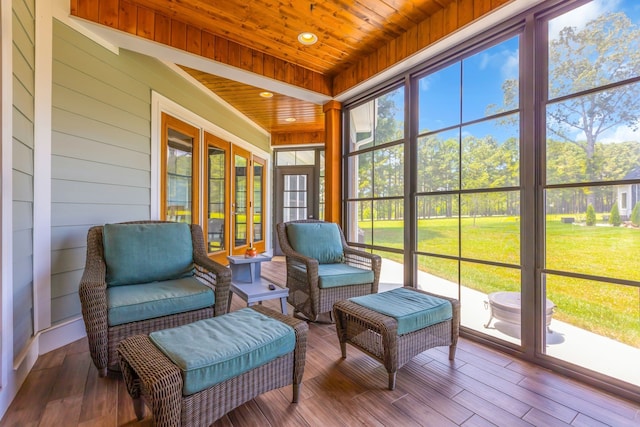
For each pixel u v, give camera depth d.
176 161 3.56
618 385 1.66
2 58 1.48
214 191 4.42
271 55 3.09
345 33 2.72
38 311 2.00
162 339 1.36
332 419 1.44
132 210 2.83
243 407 1.53
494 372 1.87
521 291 2.07
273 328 1.50
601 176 1.76
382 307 1.84
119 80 2.68
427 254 2.72
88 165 2.40
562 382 1.77
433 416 1.46
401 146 2.98
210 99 4.20
